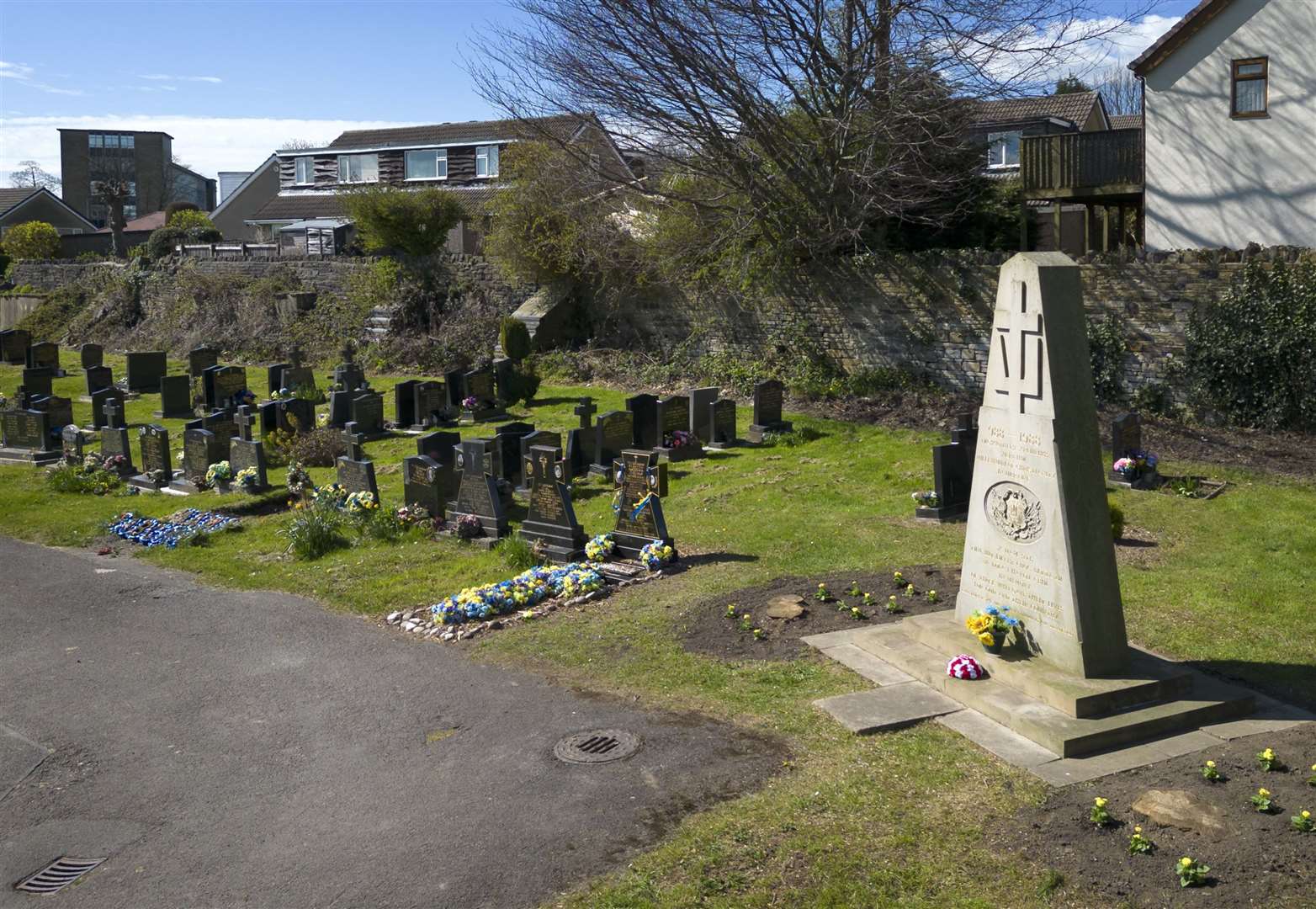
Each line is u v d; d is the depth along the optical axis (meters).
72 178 105.50
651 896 6.52
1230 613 11.09
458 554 14.95
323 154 53.94
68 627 12.74
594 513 17.02
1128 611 11.23
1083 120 37.00
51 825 7.99
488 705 9.68
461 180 49.75
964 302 25.16
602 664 10.50
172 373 35.12
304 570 14.73
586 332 33.00
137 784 8.58
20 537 17.39
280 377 28.81
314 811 7.91
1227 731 8.23
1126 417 17.33
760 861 6.80
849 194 26.17
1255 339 20.20
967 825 7.06
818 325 27.86
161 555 16.03
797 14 24.39
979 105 26.45
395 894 6.77
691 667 10.25
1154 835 6.70
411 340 34.41
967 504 15.87
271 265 40.62
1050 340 8.47
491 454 18.62
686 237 28.70
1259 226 24.44
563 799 7.81
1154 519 14.85
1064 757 7.86
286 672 10.90
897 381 25.97
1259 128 24.09
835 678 9.67
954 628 9.97
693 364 29.64
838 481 17.98
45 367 33.78
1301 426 19.97
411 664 10.91
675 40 24.83
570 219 30.78
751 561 13.79
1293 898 5.97
